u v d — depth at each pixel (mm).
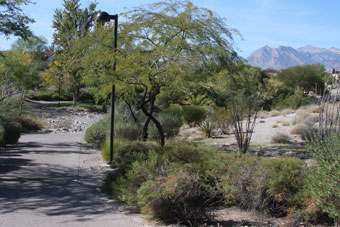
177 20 10766
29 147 14125
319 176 4590
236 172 5828
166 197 5109
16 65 28797
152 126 16312
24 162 10445
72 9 38844
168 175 5555
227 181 5723
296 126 16500
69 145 15234
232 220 5336
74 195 6762
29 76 30516
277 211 5578
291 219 5262
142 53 10836
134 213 5660
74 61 12477
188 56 10195
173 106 27234
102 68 11477
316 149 4820
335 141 4707
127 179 6273
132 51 10922
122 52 10820
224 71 11625
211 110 23641
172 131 17297
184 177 5281
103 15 10352
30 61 38625
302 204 5289
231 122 18359
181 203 5223
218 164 6109
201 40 11164
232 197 5691
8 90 23719
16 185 7504
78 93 45281
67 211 5633
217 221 5293
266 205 5566
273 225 5156
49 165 10094
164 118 17641
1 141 13273
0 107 22031
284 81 51438
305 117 18922
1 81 25188
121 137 13922
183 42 10727
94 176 8719
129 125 14555
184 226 5117
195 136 17844
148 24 10953
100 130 13984
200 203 5348
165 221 5254
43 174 8812
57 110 38250
